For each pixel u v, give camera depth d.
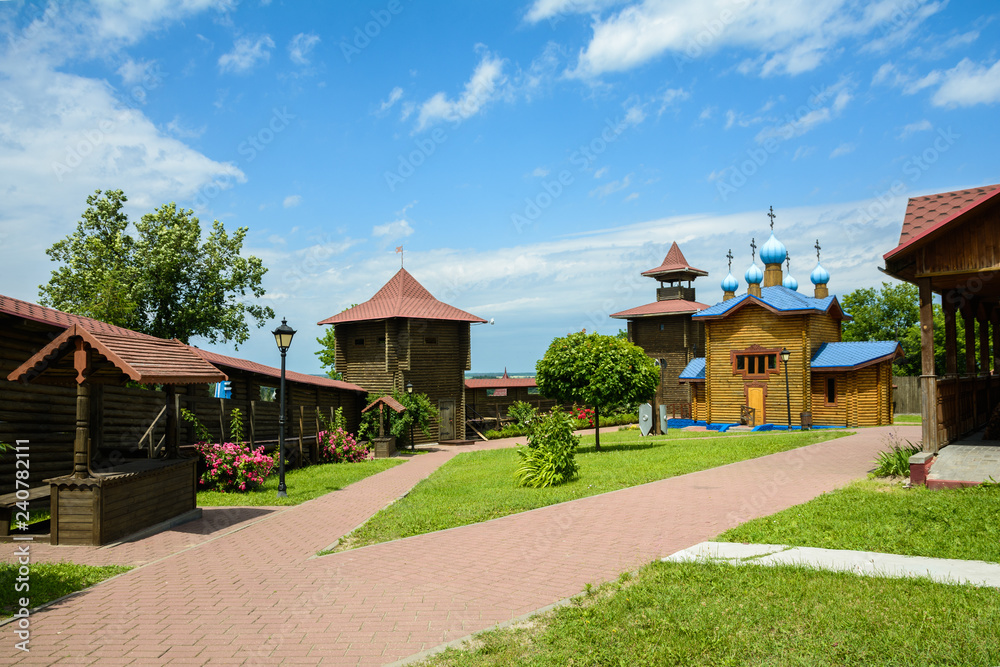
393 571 7.73
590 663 4.88
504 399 44.00
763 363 31.61
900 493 10.38
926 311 11.88
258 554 8.77
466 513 11.33
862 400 30.06
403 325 32.97
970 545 7.36
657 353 44.38
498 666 4.89
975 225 11.30
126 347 9.87
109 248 33.66
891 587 5.99
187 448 15.43
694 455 18.12
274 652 5.32
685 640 5.11
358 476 18.50
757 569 6.79
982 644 4.70
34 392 13.15
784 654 4.80
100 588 7.14
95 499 9.12
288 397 25.34
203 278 35.69
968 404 15.55
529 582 7.04
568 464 14.96
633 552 8.01
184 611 6.35
